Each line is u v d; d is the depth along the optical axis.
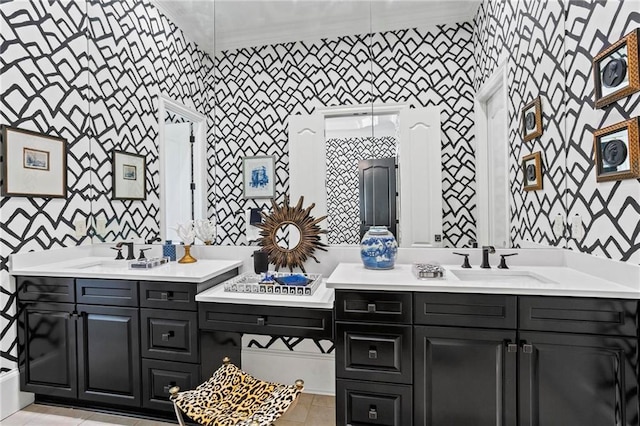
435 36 2.08
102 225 2.51
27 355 1.97
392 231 2.11
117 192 2.51
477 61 2.02
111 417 1.91
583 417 1.34
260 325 1.69
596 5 1.50
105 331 1.87
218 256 2.33
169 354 1.80
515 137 1.95
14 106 1.97
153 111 2.46
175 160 2.44
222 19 2.35
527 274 1.75
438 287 1.46
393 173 2.12
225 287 1.80
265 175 2.30
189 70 2.41
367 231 2.03
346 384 1.56
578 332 1.34
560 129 1.79
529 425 1.39
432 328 1.48
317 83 2.23
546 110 1.85
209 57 2.39
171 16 2.40
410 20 2.11
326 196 2.20
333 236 2.17
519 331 1.40
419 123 2.10
